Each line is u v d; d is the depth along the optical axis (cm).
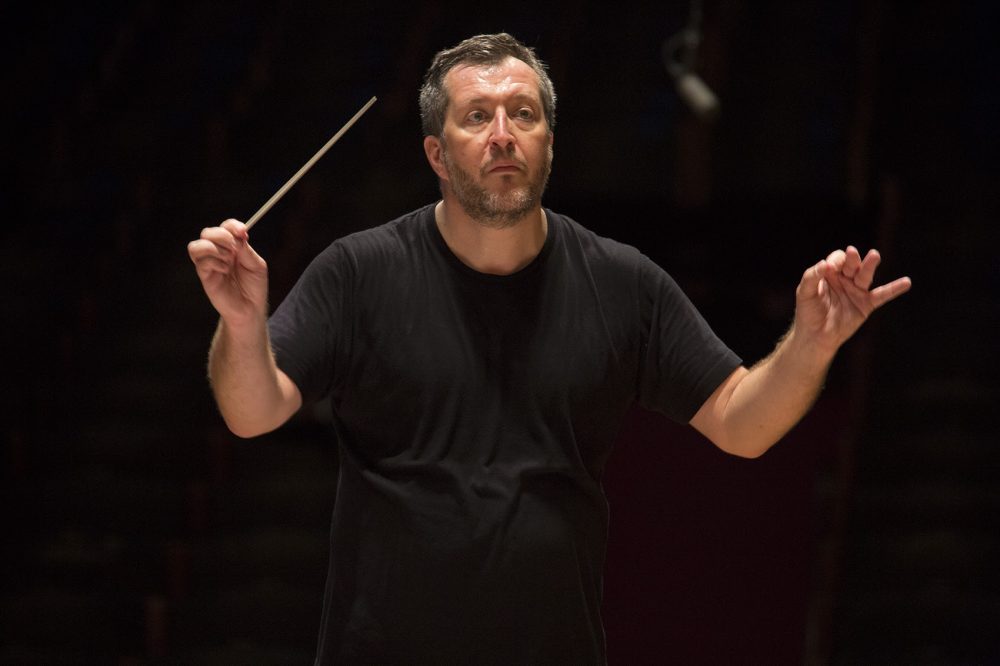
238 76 1666
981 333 1149
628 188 1280
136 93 1648
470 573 323
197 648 1012
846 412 1116
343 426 349
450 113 342
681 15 1584
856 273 315
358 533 334
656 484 1047
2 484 1129
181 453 1144
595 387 345
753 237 1295
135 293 1302
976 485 1039
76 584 1051
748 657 1021
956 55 1477
